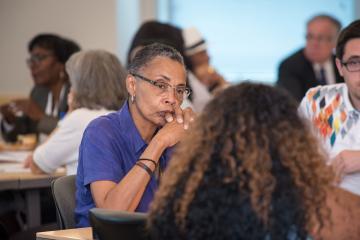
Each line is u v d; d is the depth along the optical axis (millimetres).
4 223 5258
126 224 2822
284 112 2541
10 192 6074
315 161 2504
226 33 9953
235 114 2529
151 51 3684
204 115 2605
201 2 9984
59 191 4047
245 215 2430
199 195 2490
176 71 3643
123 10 9406
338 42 3934
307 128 2559
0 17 9344
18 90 9352
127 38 9531
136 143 3773
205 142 2541
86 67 4871
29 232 5109
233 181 2457
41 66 6941
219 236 2459
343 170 3762
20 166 5906
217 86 7398
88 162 3689
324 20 7180
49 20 9211
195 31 7270
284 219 2420
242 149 2469
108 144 3719
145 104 3664
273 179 2439
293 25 9789
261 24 9859
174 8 10070
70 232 3469
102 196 3574
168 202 2566
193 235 2490
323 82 7328
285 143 2480
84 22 9125
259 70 9945
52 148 5113
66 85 6676
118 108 4895
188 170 2555
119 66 4938
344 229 2527
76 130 4977
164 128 3631
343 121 4039
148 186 3662
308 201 2449
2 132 7305
